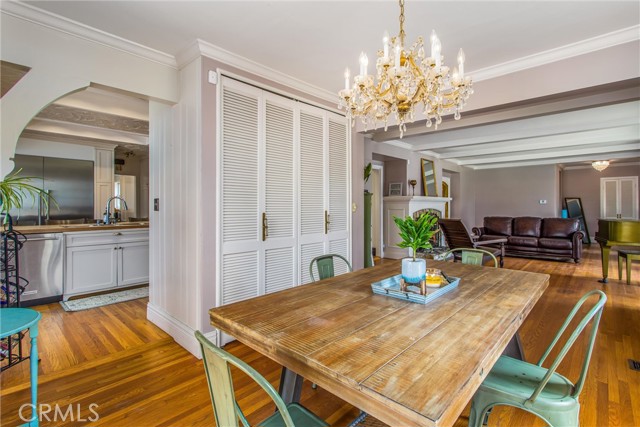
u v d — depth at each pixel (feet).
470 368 2.96
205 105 7.91
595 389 6.29
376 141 16.44
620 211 30.19
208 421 5.54
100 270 12.49
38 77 6.47
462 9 6.37
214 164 8.11
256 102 9.04
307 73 9.51
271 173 9.45
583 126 14.55
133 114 12.90
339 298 5.15
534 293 5.43
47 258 11.40
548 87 8.40
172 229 8.95
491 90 9.33
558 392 4.04
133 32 7.20
